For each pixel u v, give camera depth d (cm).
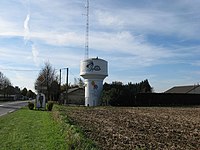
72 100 9112
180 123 2458
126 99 6241
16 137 1595
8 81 13025
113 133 1650
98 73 5881
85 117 2830
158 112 4006
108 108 4888
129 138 1480
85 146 1120
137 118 2894
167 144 1362
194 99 7062
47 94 8500
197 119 2898
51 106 4519
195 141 1495
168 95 6812
